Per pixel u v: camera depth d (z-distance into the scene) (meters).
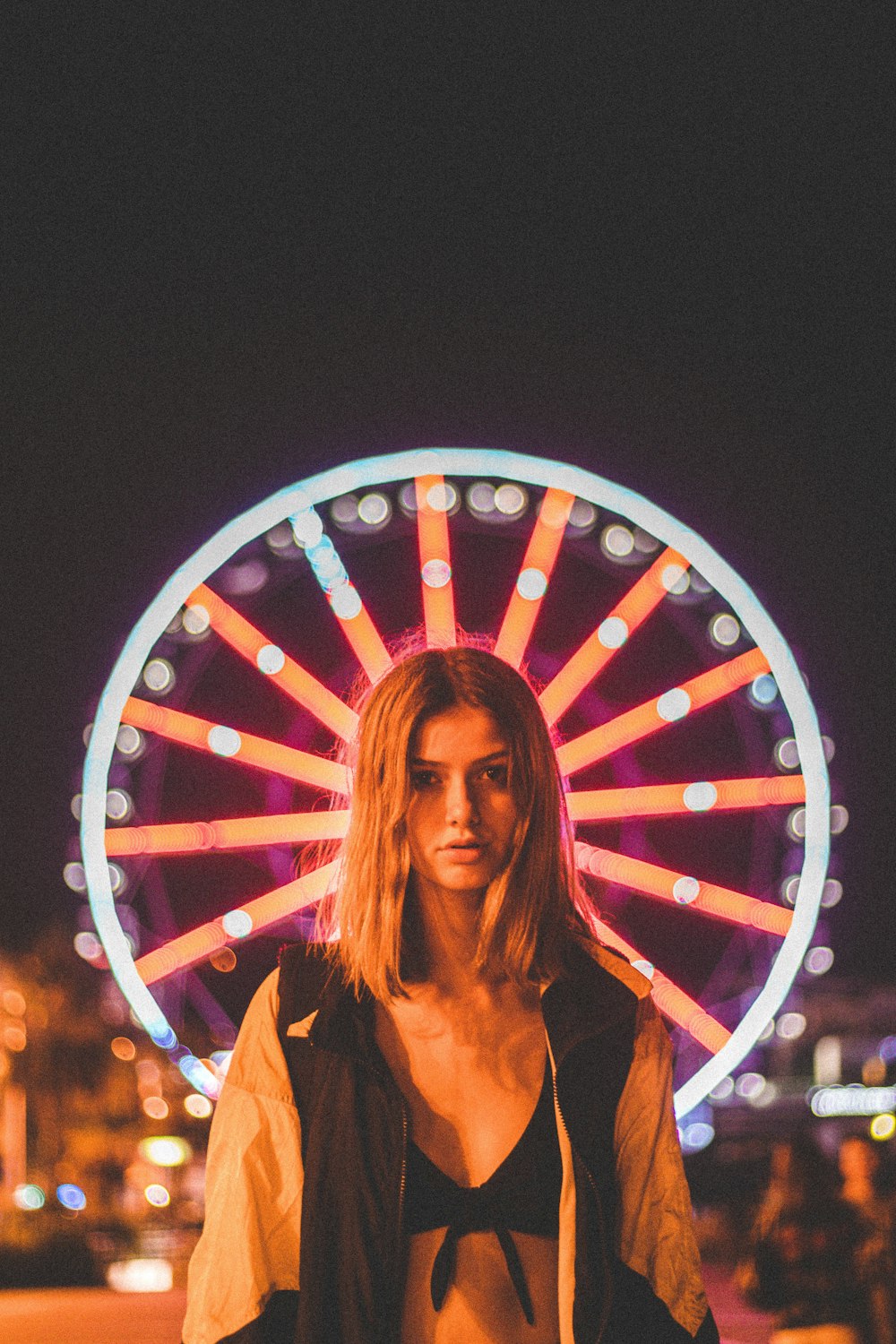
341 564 14.26
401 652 3.08
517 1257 2.17
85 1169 24.67
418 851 2.26
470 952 2.27
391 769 2.26
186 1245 25.19
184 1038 12.38
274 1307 2.21
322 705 13.02
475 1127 2.22
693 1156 21.09
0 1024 24.02
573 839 2.42
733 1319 16.22
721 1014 13.05
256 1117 2.24
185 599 13.90
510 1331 2.16
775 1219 6.92
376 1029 2.27
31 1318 16.36
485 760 2.27
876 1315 6.73
